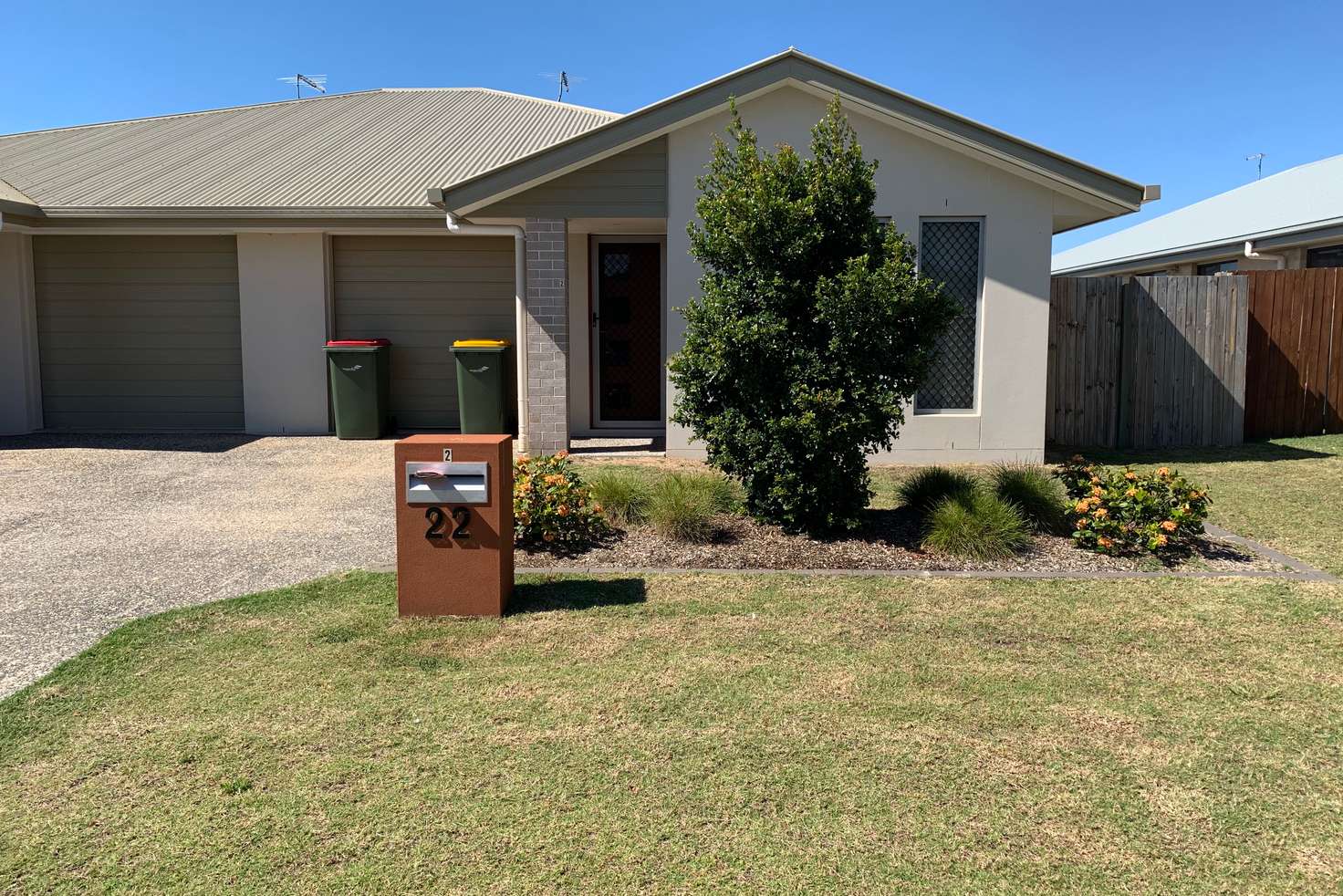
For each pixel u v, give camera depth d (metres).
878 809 3.06
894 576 5.65
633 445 11.05
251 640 4.57
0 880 2.67
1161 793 3.17
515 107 16.94
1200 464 9.63
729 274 6.49
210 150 14.45
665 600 5.18
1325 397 11.52
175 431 12.38
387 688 4.00
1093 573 5.72
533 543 6.24
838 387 6.15
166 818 2.99
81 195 12.09
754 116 9.38
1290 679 4.13
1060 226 11.91
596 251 11.86
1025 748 3.48
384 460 10.05
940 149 9.39
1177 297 10.74
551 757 3.39
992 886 2.68
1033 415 9.66
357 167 13.22
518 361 10.62
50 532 6.85
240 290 12.02
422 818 2.99
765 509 6.58
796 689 3.99
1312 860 2.79
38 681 4.08
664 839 2.89
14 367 12.09
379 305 12.17
